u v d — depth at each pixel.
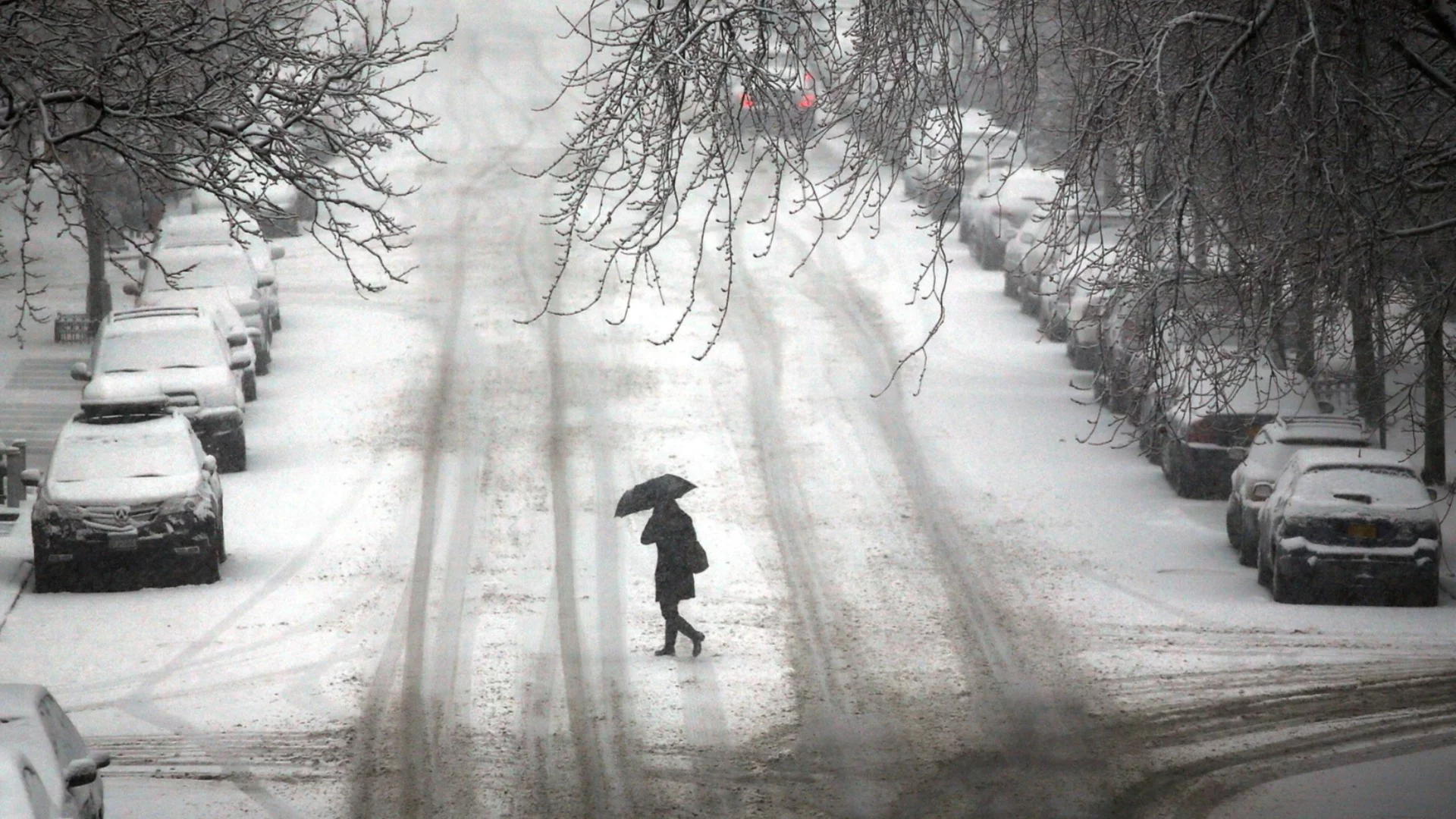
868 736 57.53
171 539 78.06
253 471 99.50
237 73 54.81
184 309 110.50
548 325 135.88
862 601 76.06
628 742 56.62
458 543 85.19
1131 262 49.28
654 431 107.62
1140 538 88.25
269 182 56.31
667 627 67.12
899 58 47.84
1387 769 54.03
